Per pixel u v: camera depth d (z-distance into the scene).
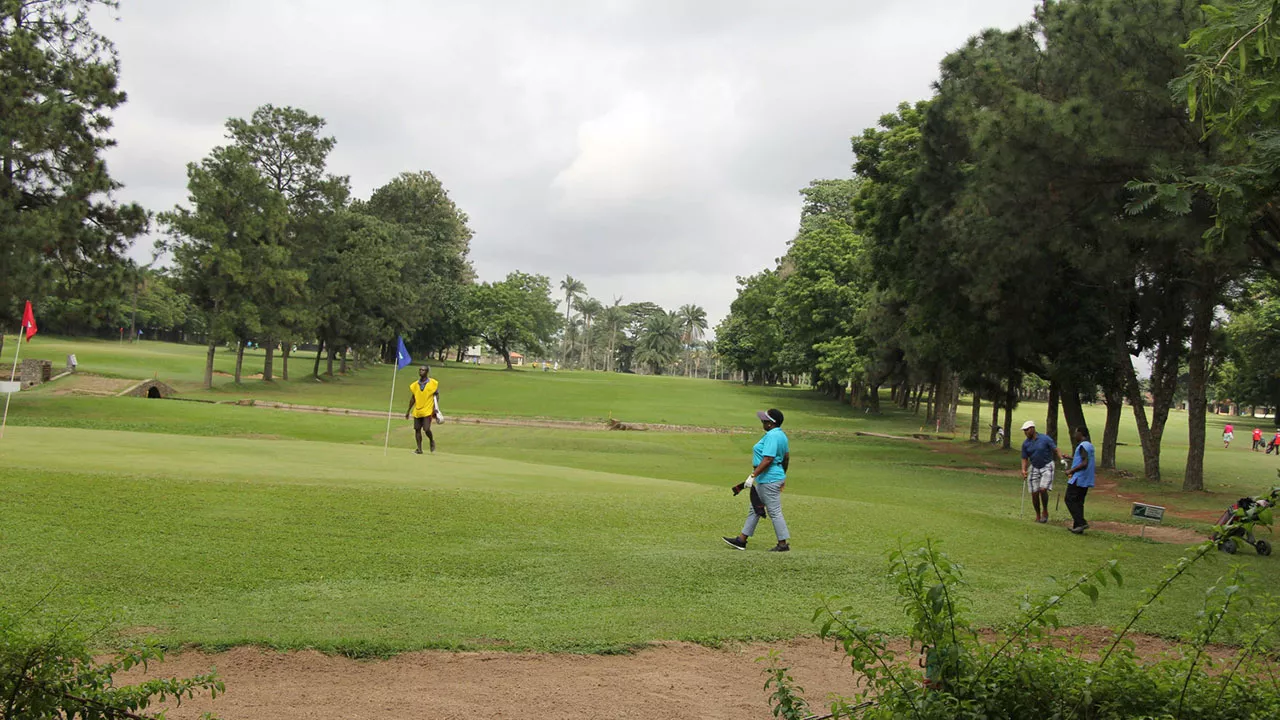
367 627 6.96
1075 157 16.61
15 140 30.34
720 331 116.12
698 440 37.94
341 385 67.69
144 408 34.16
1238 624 4.43
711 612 8.19
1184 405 140.25
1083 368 28.09
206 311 54.75
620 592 8.65
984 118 18.16
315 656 6.32
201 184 51.59
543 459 27.34
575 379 91.31
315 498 11.46
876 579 9.65
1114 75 15.78
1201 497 23.42
